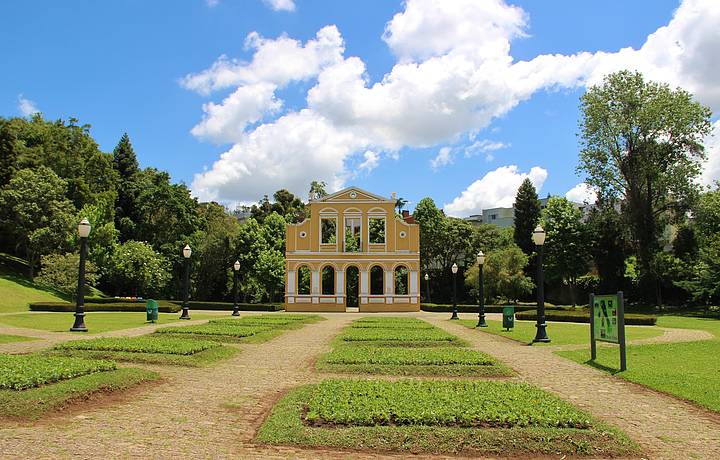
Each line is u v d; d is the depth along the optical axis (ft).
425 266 240.32
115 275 185.57
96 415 27.78
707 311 145.89
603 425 26.14
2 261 184.96
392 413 26.27
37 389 30.22
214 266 214.90
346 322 109.70
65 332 71.77
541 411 26.94
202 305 169.58
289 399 31.19
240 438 24.62
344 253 172.35
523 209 235.20
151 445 23.04
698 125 159.94
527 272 224.12
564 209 197.67
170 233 222.48
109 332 73.15
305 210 262.26
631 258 185.26
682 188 160.35
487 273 198.29
